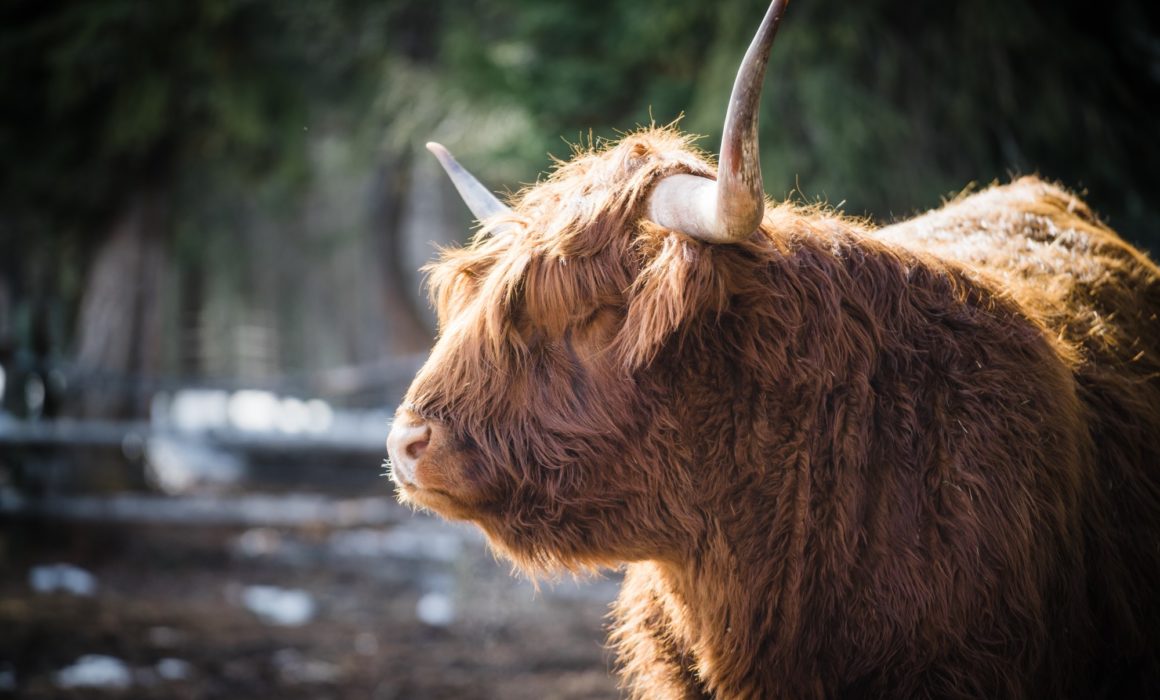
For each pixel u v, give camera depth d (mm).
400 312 25125
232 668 7324
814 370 2834
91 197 14094
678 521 2861
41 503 11898
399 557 11227
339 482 17594
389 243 25078
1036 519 2717
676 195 2766
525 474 2805
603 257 2816
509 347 2828
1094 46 10414
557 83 12781
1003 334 2916
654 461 2830
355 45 15188
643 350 2740
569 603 9109
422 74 14875
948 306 2963
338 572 10953
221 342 33500
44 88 13398
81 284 15367
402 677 7129
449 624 8555
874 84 10953
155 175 14500
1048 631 2723
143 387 13930
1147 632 2939
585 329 2818
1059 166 10570
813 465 2818
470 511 2865
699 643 2957
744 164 2477
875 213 10703
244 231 28625
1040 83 10383
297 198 18547
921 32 10867
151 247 14570
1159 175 10531
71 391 13438
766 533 2834
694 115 11367
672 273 2701
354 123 16422
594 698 6551
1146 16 10555
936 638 2672
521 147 12984
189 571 11031
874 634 2719
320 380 16547
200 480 17000
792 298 2859
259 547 12102
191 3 13156
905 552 2719
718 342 2848
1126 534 2961
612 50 12766
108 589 10023
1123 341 3285
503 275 2854
